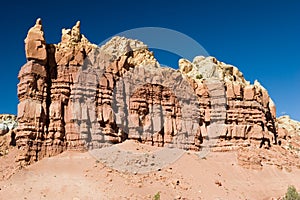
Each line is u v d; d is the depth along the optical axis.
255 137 73.12
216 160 65.00
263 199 55.25
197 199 48.12
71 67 60.91
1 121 73.31
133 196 44.22
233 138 71.94
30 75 57.34
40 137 55.56
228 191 53.62
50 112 57.69
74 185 45.25
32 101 56.69
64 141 57.00
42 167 51.34
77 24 65.19
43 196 42.88
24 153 53.47
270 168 65.81
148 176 50.56
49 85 59.59
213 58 81.81
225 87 75.69
